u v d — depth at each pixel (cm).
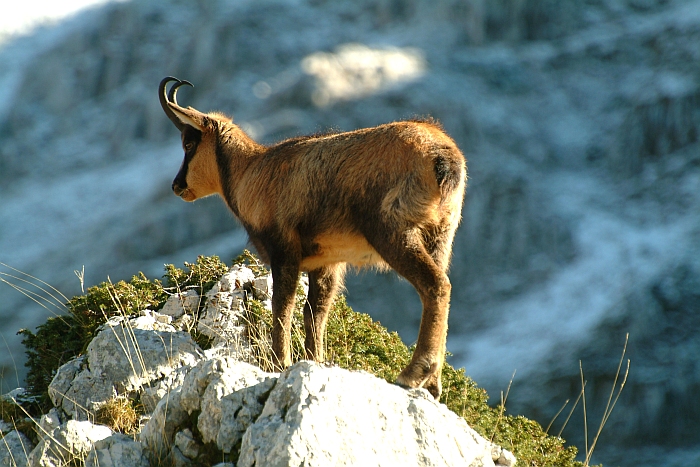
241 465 1709
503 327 13588
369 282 13888
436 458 1830
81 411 2339
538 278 14950
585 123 19575
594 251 15188
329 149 2361
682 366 11562
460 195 2288
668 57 19975
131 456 1892
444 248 2258
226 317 2695
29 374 2764
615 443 10694
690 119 17962
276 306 2444
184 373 2370
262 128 17588
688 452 10488
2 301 15888
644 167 17750
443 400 2636
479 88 19938
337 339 2775
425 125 2281
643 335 12206
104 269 16500
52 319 2844
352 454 1711
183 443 1859
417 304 13812
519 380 11619
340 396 1756
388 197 2184
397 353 2864
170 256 16538
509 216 16150
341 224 2311
